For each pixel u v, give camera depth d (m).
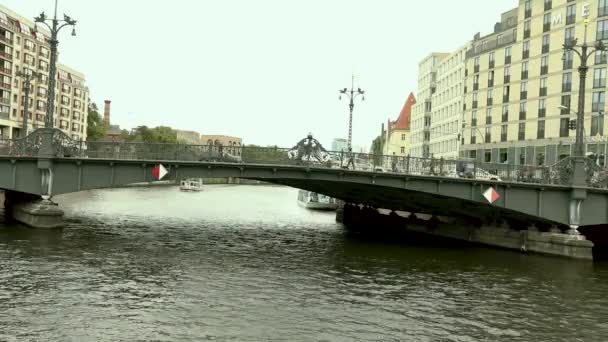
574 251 32.50
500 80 82.69
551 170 33.47
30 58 103.12
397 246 36.66
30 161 30.86
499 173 33.50
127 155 31.55
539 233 34.97
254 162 32.34
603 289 23.81
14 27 96.56
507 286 24.00
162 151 31.75
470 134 91.06
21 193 37.59
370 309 19.14
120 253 27.47
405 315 18.56
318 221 55.81
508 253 34.94
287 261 28.19
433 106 114.88
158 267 24.55
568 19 68.94
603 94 64.44
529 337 16.72
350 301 20.12
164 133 136.38
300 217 59.94
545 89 72.62
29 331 14.98
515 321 18.41
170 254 28.28
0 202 50.38
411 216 48.31
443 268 28.16
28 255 24.97
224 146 32.19
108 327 15.66
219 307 18.36
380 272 26.25
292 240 37.38
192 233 38.16
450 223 43.91
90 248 28.30
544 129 72.50
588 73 65.88
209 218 51.19
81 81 135.75
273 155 32.56
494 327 17.62
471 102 91.25
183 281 21.97
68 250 27.09
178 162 31.56
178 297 19.38
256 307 18.61
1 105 93.94
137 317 16.75
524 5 77.12
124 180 31.59
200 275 23.36
